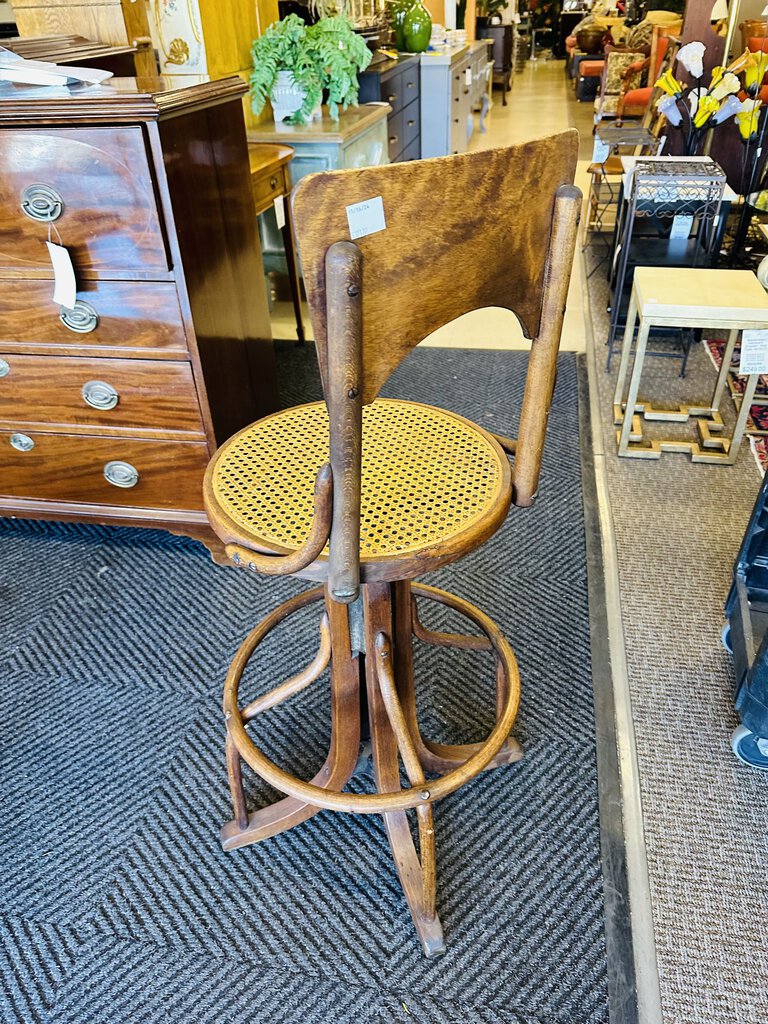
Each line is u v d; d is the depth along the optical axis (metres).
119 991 1.08
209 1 2.60
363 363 0.64
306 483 1.00
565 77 11.59
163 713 1.54
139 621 1.78
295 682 1.17
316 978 1.09
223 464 1.05
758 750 1.35
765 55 2.77
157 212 1.47
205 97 1.58
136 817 1.34
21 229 1.54
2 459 1.90
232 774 1.20
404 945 1.13
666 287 2.12
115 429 1.79
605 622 1.72
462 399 2.67
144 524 1.92
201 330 1.65
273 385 2.19
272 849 1.28
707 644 1.66
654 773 1.38
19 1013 1.06
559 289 0.76
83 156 1.43
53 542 2.08
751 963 1.09
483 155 0.63
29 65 1.64
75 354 1.69
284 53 2.88
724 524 2.02
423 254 0.63
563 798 1.34
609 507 2.10
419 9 4.74
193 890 1.22
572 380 2.77
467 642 1.39
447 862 1.24
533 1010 1.04
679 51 2.83
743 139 3.06
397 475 1.00
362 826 1.32
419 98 4.87
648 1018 1.03
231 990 1.08
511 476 0.99
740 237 3.29
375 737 1.16
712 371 2.82
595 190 4.16
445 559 0.86
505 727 1.10
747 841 1.26
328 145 2.84
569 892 1.19
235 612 1.80
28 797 1.37
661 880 1.21
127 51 2.10
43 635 1.75
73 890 1.22
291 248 2.92
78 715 1.54
